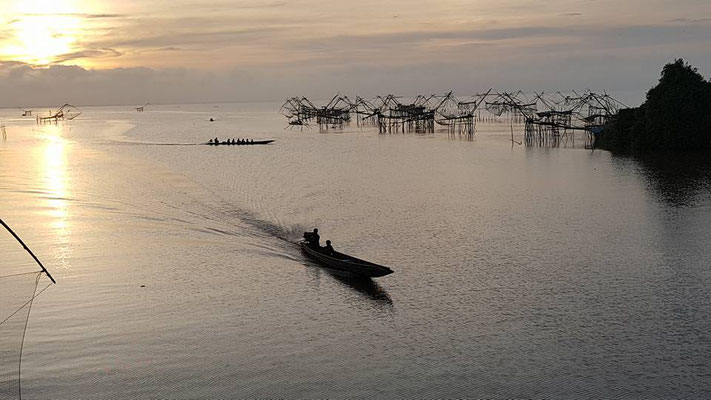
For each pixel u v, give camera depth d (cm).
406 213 5988
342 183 7931
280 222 5516
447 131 18688
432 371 2780
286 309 3453
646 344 3023
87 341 2989
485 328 3212
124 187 7300
